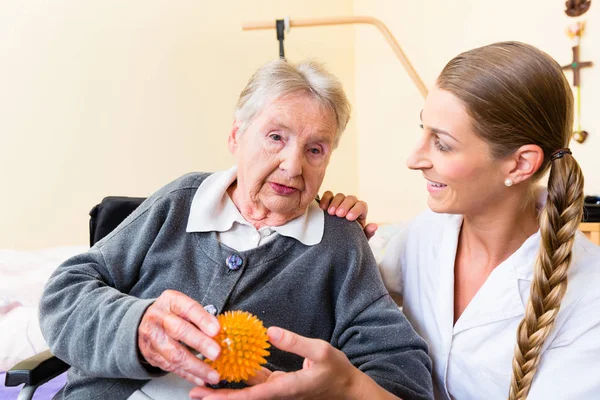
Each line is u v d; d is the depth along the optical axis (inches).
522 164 34.4
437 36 98.4
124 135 95.5
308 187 39.5
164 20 97.4
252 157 38.7
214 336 27.7
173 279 39.0
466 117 33.4
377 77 112.6
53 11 89.0
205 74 101.9
